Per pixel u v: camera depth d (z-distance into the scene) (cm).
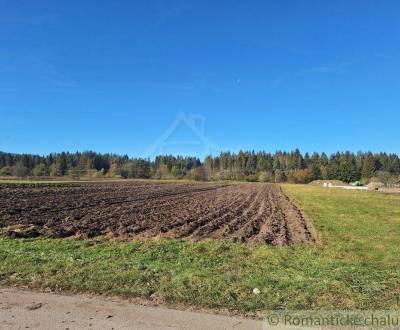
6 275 1050
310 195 5928
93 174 12900
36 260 1200
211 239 1775
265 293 937
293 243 1773
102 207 3127
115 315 790
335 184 12544
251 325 753
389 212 3291
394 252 1570
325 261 1346
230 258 1362
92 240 1620
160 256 1353
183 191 6031
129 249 1436
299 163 17400
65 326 729
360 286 1019
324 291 962
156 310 823
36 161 15575
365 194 6366
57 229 1889
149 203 3678
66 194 4369
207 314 807
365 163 15762
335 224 2464
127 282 998
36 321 752
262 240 1797
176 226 2195
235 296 914
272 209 3581
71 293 924
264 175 14938
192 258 1342
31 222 2102
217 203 4031
